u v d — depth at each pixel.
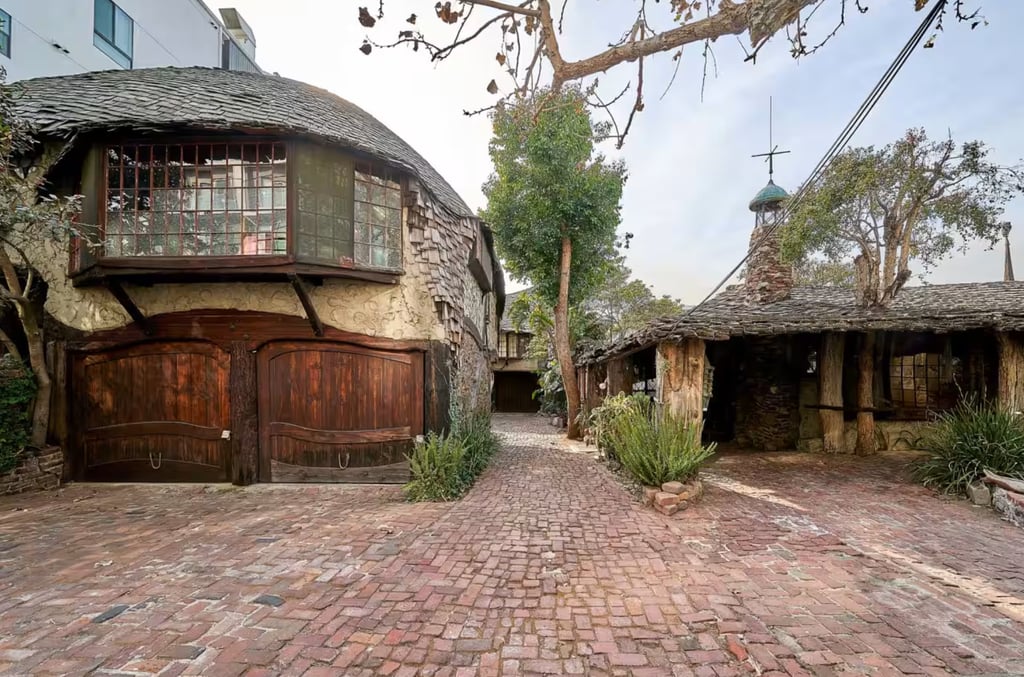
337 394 7.00
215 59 15.41
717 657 2.63
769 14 2.39
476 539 4.57
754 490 6.59
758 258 9.92
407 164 6.86
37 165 6.28
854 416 9.66
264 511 5.60
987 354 9.27
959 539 4.64
